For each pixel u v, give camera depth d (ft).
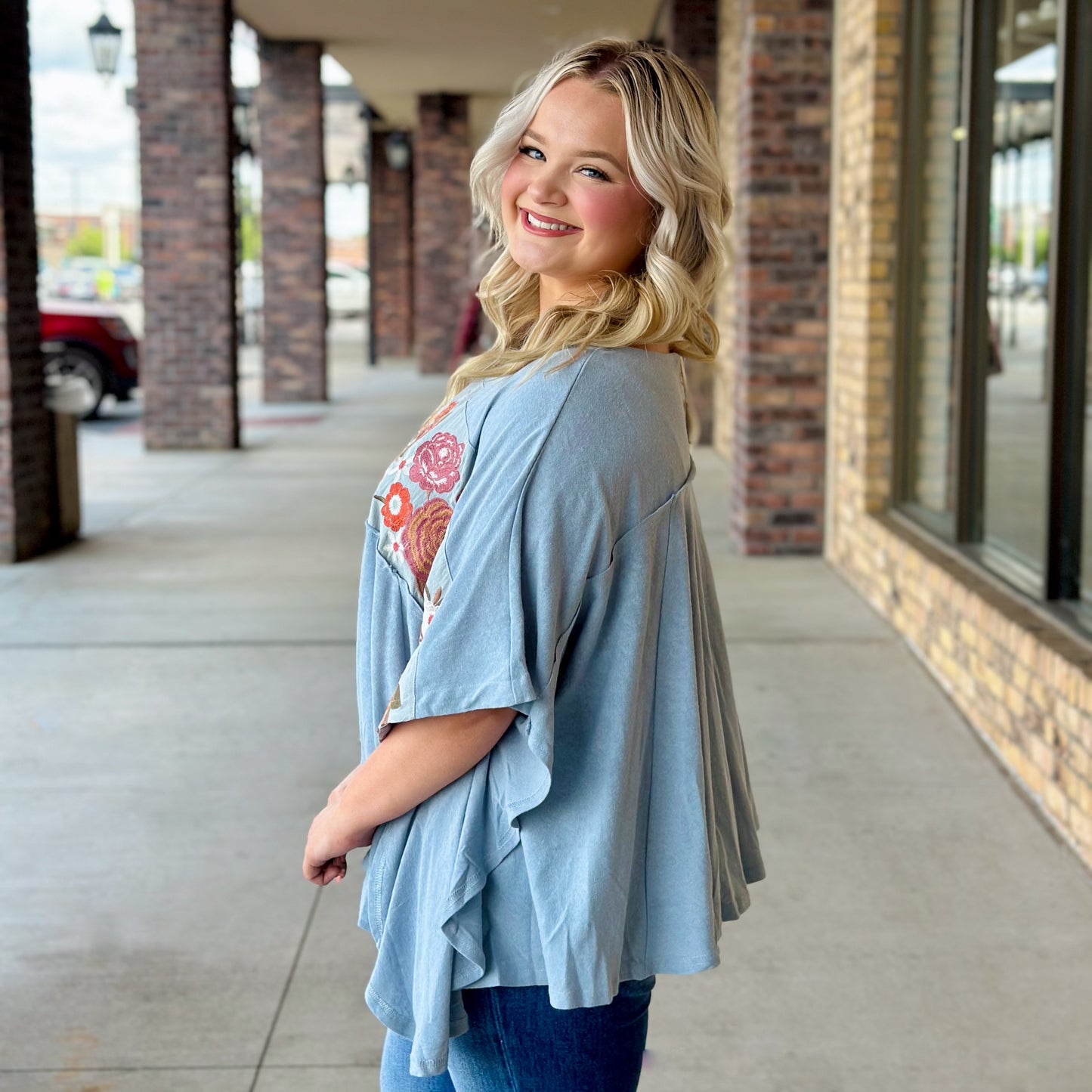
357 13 47.24
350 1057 8.44
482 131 83.15
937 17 18.38
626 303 4.40
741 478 24.38
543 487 4.11
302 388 52.80
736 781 5.09
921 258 19.33
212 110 37.70
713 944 4.45
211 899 10.71
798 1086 8.13
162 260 38.14
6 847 11.69
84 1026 8.81
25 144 23.38
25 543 23.67
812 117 23.26
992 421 16.15
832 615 19.63
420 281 67.56
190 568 23.06
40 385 24.36
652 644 4.42
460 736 4.18
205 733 14.71
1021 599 14.24
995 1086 8.11
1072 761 11.63
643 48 4.46
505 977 4.29
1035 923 10.25
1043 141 13.99
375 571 4.59
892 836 11.88
